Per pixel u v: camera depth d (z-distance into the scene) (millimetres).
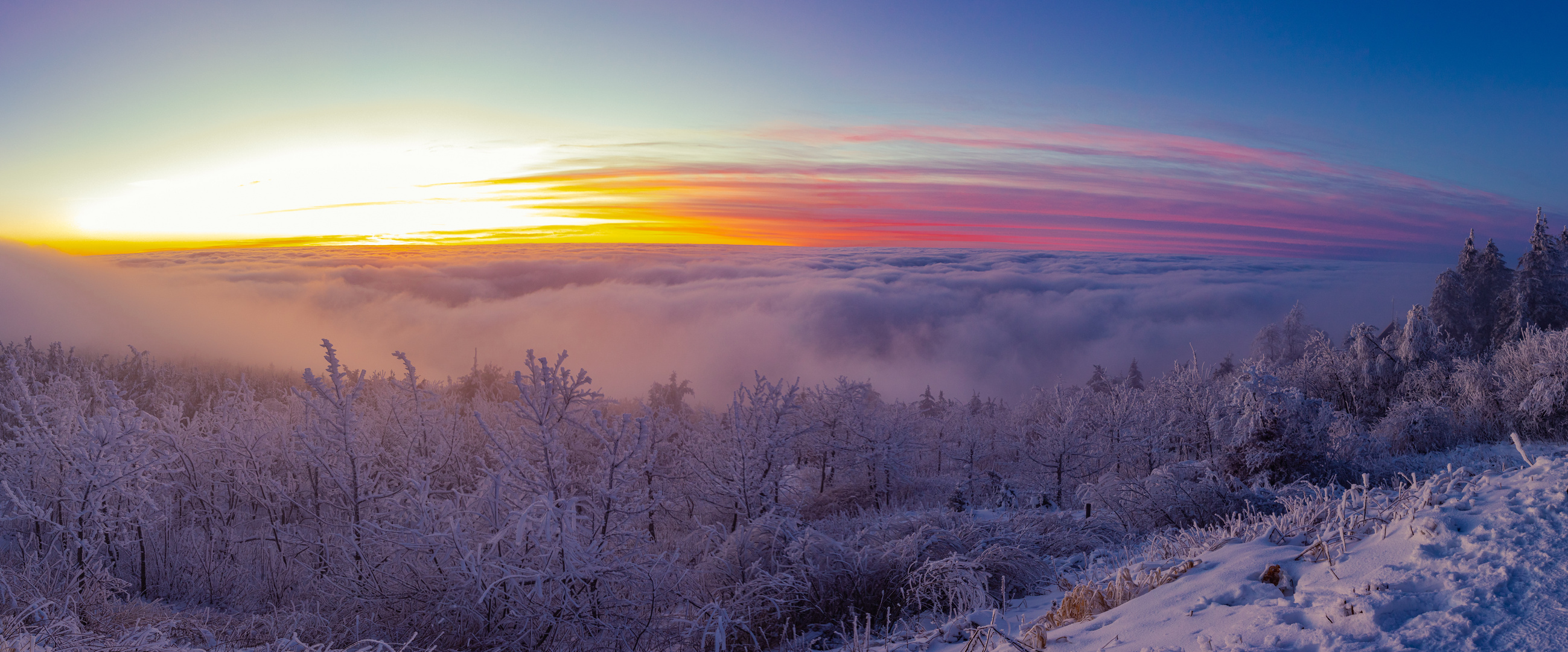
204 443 13141
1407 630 2906
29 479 9812
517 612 7316
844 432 19312
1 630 5395
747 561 8773
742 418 13023
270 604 9484
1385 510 4836
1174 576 4754
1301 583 3902
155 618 7879
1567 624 2713
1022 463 22734
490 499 8133
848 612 7695
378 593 7984
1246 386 13586
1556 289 31828
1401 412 17266
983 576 7094
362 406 14812
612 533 8562
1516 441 5188
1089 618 4543
